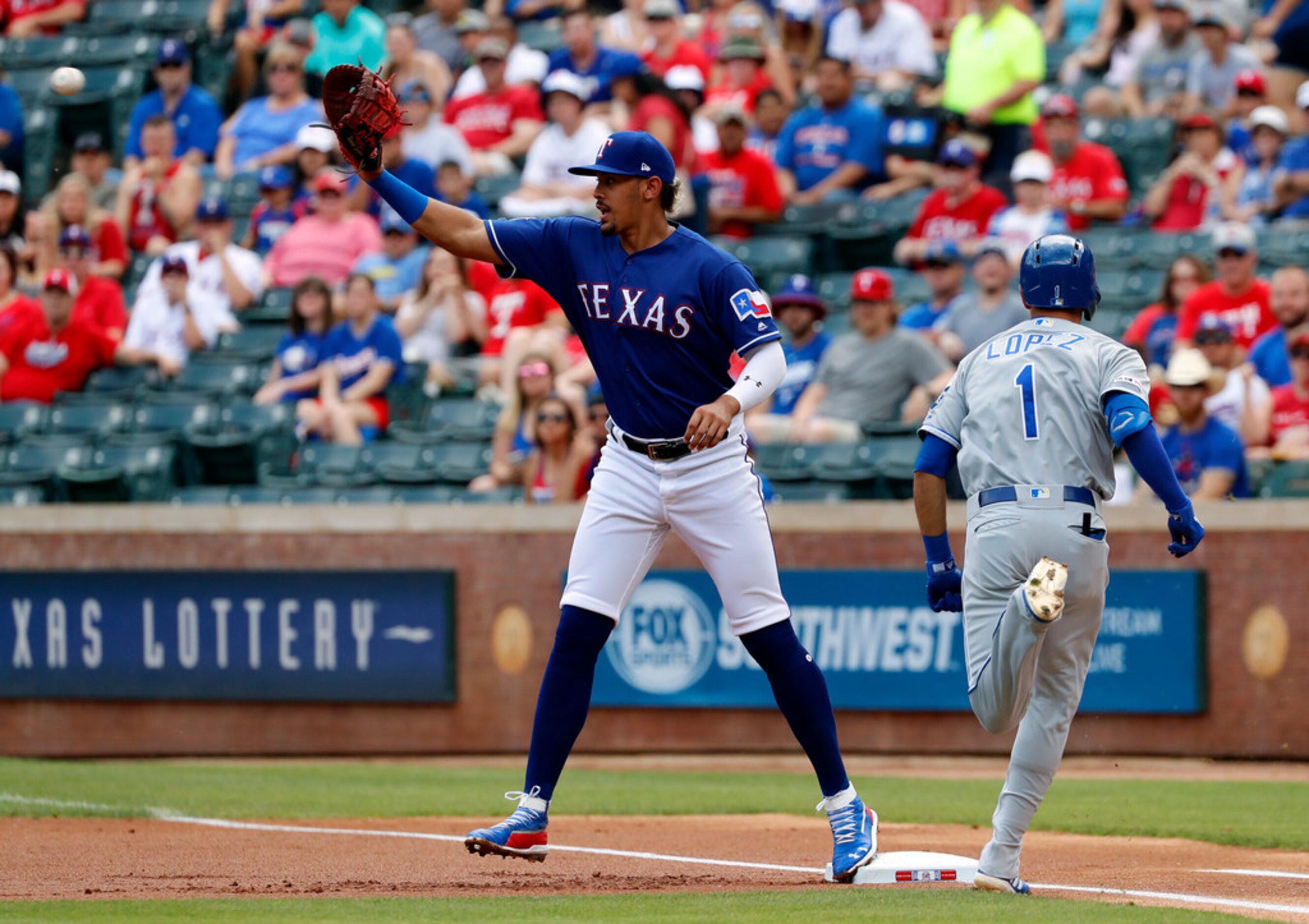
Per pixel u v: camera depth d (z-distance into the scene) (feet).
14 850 65.36
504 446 123.54
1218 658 102.12
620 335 54.44
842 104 157.17
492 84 170.60
